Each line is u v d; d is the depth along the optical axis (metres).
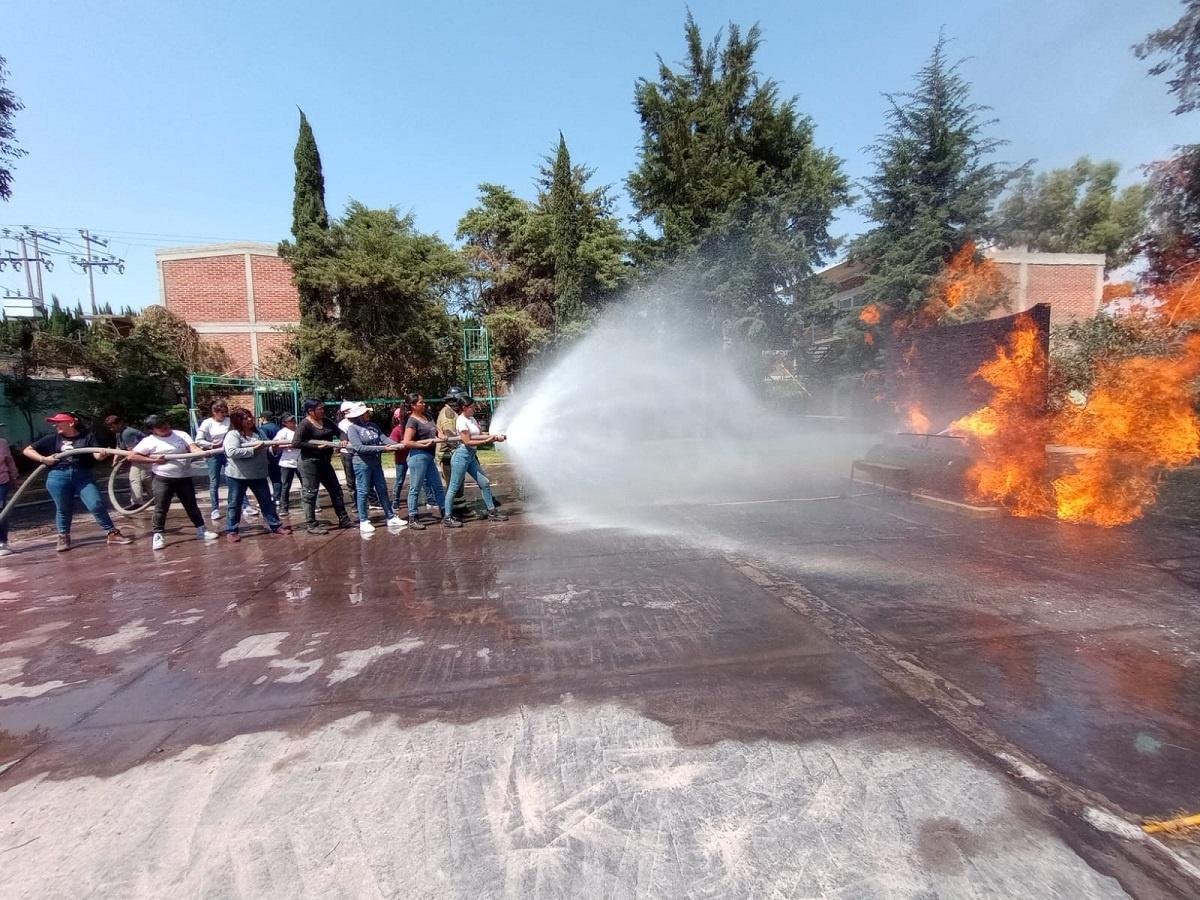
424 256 17.30
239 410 7.88
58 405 16.16
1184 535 6.21
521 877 2.05
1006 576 5.03
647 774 2.59
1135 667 3.42
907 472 8.74
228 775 2.68
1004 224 18.38
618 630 4.14
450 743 2.87
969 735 2.80
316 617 4.62
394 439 8.42
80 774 2.73
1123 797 2.37
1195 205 9.88
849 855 2.11
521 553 6.22
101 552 7.07
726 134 18.95
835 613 4.32
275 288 24.67
